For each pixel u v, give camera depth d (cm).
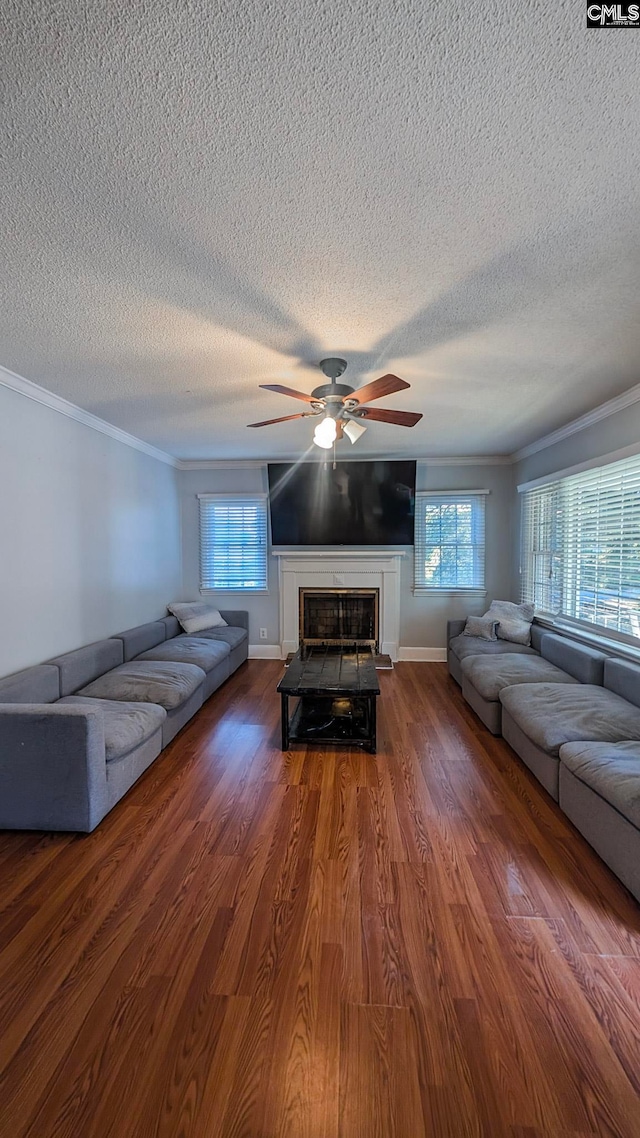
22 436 282
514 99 103
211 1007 136
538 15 87
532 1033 129
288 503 535
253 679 473
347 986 142
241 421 371
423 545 541
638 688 269
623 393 304
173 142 113
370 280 174
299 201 133
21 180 124
